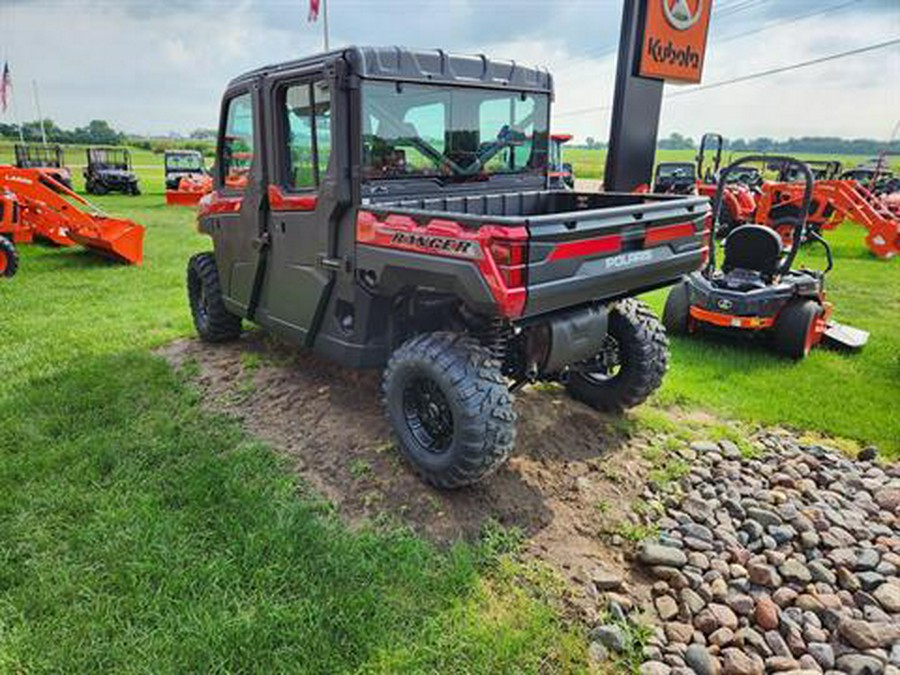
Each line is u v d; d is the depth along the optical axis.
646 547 2.71
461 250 2.54
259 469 3.21
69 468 3.20
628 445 3.63
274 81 3.43
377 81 3.07
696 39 7.39
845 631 2.34
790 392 4.57
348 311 3.40
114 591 2.39
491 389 2.75
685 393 4.47
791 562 2.71
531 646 2.21
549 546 2.74
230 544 2.63
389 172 3.25
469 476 2.81
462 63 3.43
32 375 4.41
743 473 3.46
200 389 4.23
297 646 2.15
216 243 4.58
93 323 5.80
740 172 15.78
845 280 8.94
